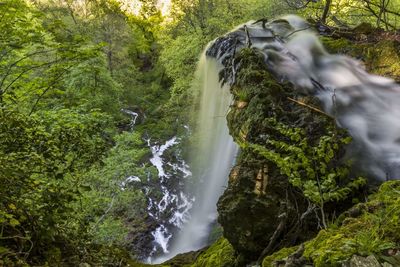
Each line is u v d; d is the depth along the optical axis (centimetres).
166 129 1811
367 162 401
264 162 378
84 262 296
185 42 1410
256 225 369
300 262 223
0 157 238
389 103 481
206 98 797
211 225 986
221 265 409
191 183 1295
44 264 253
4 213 213
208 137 855
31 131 289
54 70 530
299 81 486
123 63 2298
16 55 622
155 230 1165
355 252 197
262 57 509
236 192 384
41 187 314
